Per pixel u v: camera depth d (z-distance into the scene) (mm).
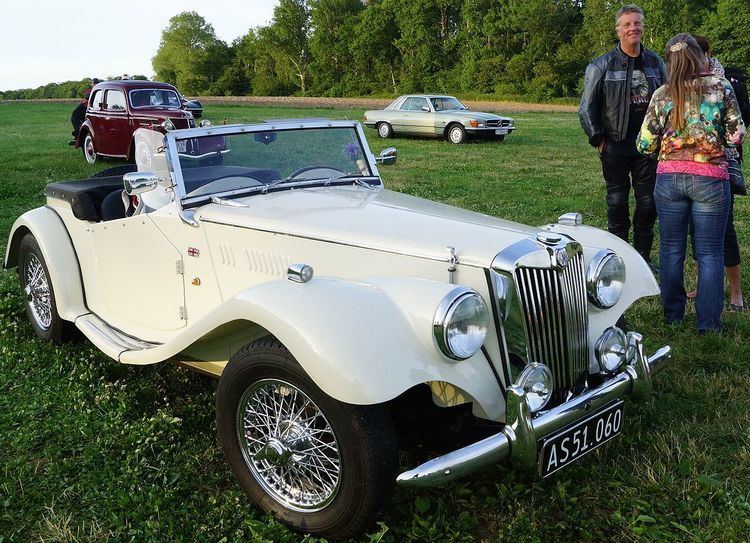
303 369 2553
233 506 2930
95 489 3037
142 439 3412
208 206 3697
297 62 96250
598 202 9727
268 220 3412
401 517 2873
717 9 59906
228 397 2873
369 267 3121
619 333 3189
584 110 5742
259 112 35125
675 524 2734
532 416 2684
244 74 99938
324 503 2697
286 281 2793
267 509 2869
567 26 71875
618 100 5602
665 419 3613
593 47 67188
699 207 4578
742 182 5027
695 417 3594
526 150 17750
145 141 3932
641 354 3117
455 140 19875
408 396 3037
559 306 2947
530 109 42688
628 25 5441
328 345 2455
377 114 21656
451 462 2451
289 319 2562
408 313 2656
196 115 26203
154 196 3959
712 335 4625
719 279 4684
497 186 11406
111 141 14531
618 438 3396
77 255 4551
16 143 19297
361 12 86500
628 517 2830
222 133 3855
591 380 3291
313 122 4223
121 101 14406
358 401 2365
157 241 3908
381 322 2580
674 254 4805
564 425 2752
